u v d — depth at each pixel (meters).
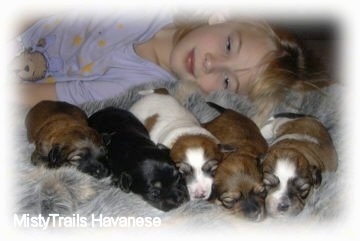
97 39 0.88
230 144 0.74
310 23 0.92
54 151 0.67
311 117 0.78
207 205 0.67
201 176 0.69
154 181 0.67
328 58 0.89
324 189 0.69
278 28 0.89
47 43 0.86
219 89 0.84
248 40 0.85
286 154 0.70
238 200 0.67
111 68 0.86
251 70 0.85
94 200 0.64
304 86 0.85
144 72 0.87
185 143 0.71
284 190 0.68
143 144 0.71
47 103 0.74
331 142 0.75
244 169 0.68
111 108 0.77
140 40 0.90
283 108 0.83
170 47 0.89
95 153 0.68
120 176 0.67
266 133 0.80
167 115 0.78
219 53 0.84
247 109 0.83
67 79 0.83
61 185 0.64
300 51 0.88
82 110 0.76
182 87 0.84
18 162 0.67
